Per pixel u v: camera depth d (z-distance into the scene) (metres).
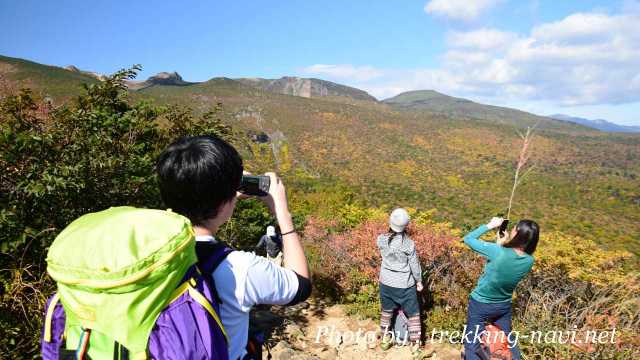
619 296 3.88
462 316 4.51
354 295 5.35
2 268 2.68
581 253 6.37
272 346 4.07
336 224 8.67
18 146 2.72
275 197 1.25
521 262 3.05
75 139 3.14
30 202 2.83
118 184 3.18
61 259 0.92
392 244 4.12
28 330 2.55
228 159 1.08
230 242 6.30
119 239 0.90
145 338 0.86
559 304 3.94
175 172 1.05
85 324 0.88
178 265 0.91
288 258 1.21
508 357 3.20
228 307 1.03
